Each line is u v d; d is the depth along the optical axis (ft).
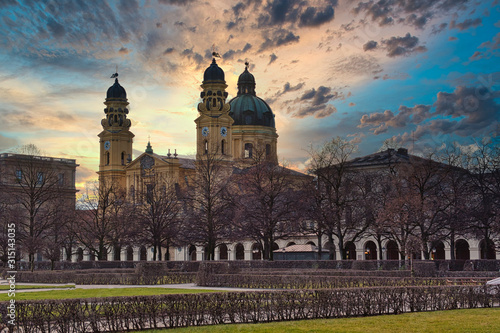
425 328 90.17
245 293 101.65
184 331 92.58
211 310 99.71
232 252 519.60
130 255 586.04
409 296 110.42
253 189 313.12
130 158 650.02
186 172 568.82
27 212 440.45
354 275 212.23
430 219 277.85
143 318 96.22
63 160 550.36
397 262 243.40
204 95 563.48
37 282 257.14
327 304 104.06
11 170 447.42
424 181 283.38
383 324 94.73
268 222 305.94
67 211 396.98
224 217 332.60
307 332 88.63
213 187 354.54
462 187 295.48
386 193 294.87
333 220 289.53
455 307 114.62
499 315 103.86
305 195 305.53
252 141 593.01
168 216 401.08
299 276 183.11
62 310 94.12
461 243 396.98
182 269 292.40
